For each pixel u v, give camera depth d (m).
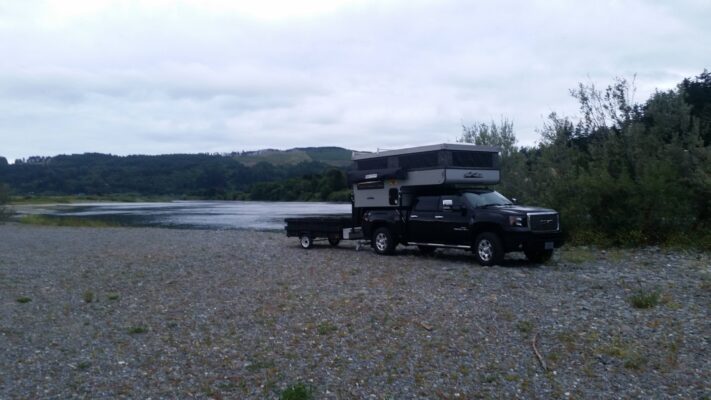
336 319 9.87
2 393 6.79
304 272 14.95
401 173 17.44
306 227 20.97
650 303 10.18
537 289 11.91
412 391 6.78
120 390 6.89
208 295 12.23
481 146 17.39
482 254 15.36
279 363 7.77
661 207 17.56
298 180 116.94
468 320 9.56
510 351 8.03
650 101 21.27
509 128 27.58
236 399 6.62
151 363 7.85
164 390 6.89
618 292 11.46
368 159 18.75
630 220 17.94
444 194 16.66
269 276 14.48
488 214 15.34
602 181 18.48
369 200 18.83
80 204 113.69
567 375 7.16
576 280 12.84
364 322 9.62
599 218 18.89
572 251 17.58
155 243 24.59
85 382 7.16
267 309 10.74
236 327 9.56
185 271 15.73
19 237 29.36
